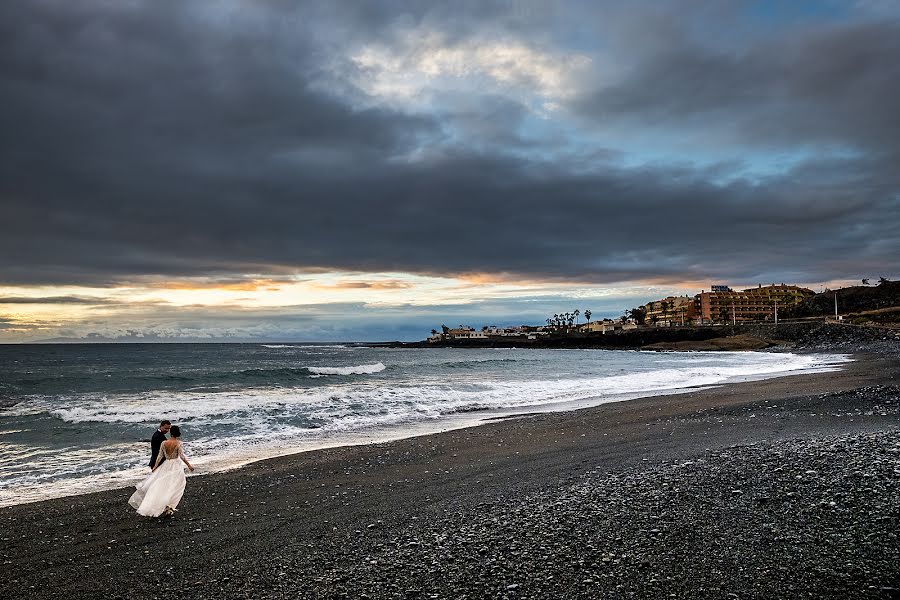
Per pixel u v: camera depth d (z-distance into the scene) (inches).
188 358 3425.2
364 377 1649.9
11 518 355.9
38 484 460.1
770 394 935.0
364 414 842.8
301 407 900.6
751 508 288.8
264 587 236.4
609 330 7455.7
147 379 1482.5
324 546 283.9
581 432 634.8
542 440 593.3
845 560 221.8
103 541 308.7
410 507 351.9
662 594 206.5
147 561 275.3
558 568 234.8
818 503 285.3
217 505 376.8
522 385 1275.8
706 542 250.1
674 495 322.0
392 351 6048.2
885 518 257.6
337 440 642.2
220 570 259.0
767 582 210.1
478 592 218.5
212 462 529.3
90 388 1275.8
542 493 364.2
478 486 401.4
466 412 871.1
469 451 545.3
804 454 395.2
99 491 434.3
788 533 252.4
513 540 270.7
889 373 1302.9
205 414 826.8
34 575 261.3
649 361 2746.1
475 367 2274.9
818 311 6540.4
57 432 688.4
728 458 409.4
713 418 685.3
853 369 1540.4
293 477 455.5
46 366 2369.6
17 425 732.0
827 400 783.7
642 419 717.3
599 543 258.2
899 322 4729.3
